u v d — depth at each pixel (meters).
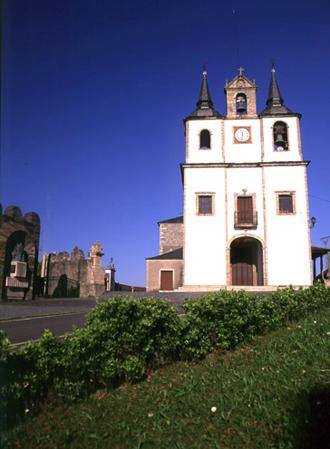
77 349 6.14
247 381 6.49
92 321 6.95
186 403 5.99
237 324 8.27
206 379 6.78
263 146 34.72
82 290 34.16
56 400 5.91
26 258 27.89
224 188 34.06
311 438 4.82
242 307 8.53
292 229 32.88
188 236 33.38
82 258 36.62
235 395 6.08
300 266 32.19
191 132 35.47
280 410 5.50
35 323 13.22
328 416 5.13
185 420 5.54
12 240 27.02
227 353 8.02
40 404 5.75
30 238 28.36
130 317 7.07
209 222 33.53
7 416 5.27
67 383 6.00
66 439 5.17
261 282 33.31
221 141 35.09
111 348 6.58
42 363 5.71
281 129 35.00
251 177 34.16
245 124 35.41
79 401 6.09
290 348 7.79
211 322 8.10
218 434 5.21
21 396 5.48
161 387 6.58
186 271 32.78
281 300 9.89
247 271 34.91
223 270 32.66
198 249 33.09
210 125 35.47
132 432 5.33
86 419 5.64
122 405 6.03
